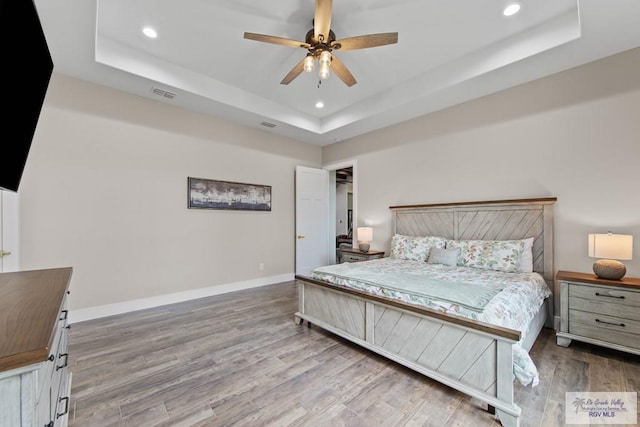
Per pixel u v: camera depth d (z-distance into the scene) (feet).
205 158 13.21
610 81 8.41
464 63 9.80
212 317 10.39
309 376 6.49
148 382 6.26
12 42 3.52
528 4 7.33
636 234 8.00
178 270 12.34
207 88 11.34
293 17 7.88
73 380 6.31
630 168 8.12
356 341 7.60
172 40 8.96
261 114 13.21
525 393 5.77
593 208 8.71
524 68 9.07
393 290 7.03
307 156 18.06
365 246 14.51
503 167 10.62
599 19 6.75
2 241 8.41
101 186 10.36
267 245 15.79
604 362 6.99
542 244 9.59
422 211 13.17
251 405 5.48
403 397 5.71
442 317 5.72
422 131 13.23
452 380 5.63
